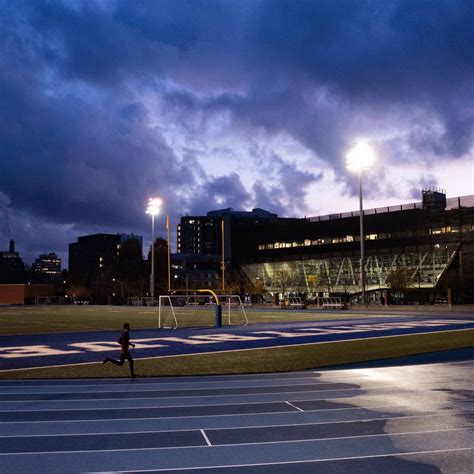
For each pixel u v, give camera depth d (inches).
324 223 4702.3
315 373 719.7
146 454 350.9
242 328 1518.2
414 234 4028.1
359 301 3924.7
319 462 331.6
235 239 5506.9
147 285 5191.9
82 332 1459.2
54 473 315.3
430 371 729.6
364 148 2341.3
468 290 3587.6
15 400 535.2
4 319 2194.9
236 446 367.6
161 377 692.1
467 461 330.3
